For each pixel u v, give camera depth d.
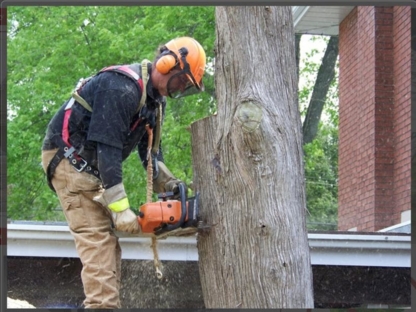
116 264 3.66
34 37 14.97
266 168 3.28
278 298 3.26
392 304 5.50
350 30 10.34
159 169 3.83
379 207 8.66
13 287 5.29
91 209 3.56
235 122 3.28
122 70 3.44
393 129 8.79
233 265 3.33
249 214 3.29
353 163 9.73
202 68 3.52
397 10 8.70
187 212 3.35
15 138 14.07
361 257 5.25
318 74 16.27
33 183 14.59
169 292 5.46
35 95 14.06
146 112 3.55
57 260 5.35
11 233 4.98
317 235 5.22
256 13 3.37
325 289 5.61
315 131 16.12
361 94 9.44
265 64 3.33
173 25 13.91
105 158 3.33
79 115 3.49
